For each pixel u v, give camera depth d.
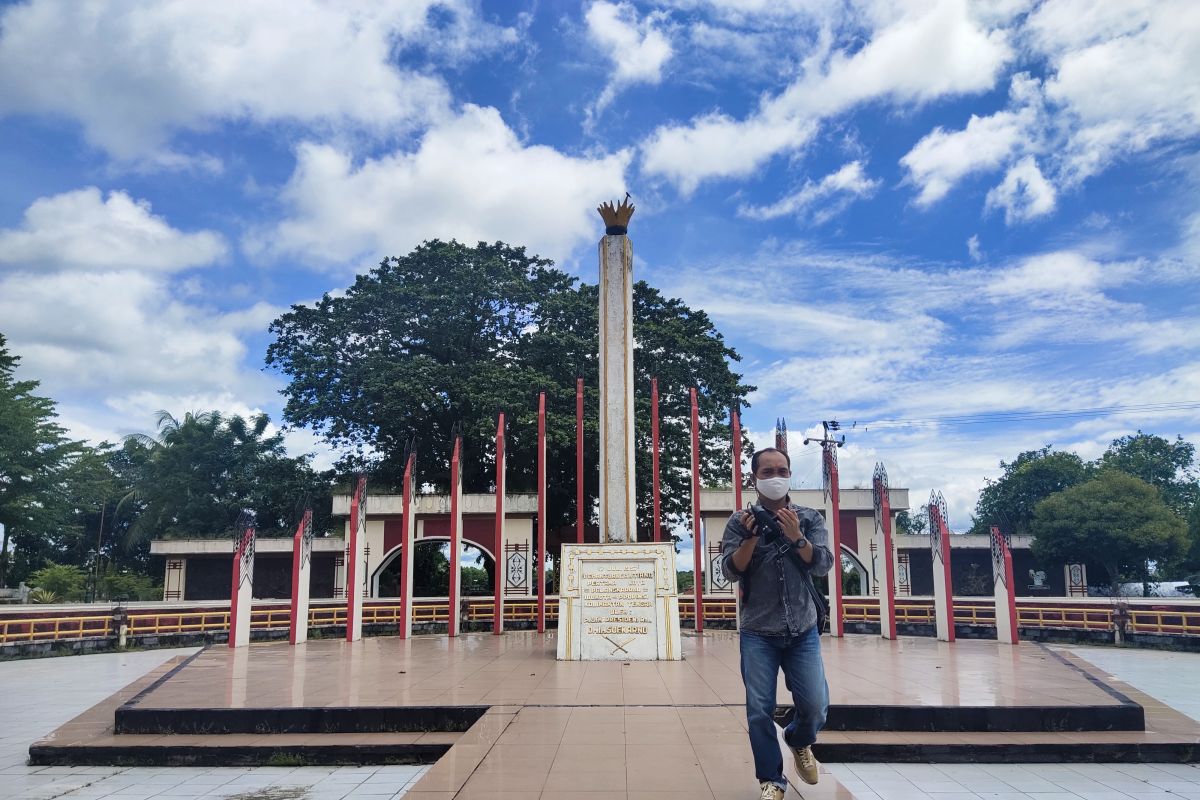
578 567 17.72
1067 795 7.89
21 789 8.59
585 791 6.57
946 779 8.53
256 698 11.42
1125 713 9.98
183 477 45.81
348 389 36.84
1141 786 8.23
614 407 19.64
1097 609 24.12
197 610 26.50
